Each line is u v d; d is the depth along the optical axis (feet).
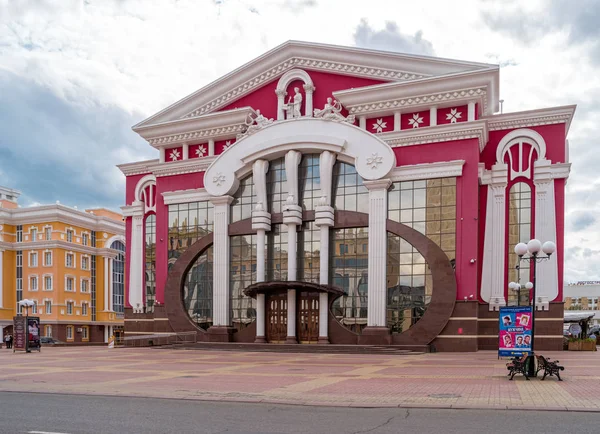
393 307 104.63
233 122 124.47
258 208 115.65
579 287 367.04
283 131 116.26
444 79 104.42
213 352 102.12
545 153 107.55
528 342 57.77
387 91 109.50
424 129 105.40
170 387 47.57
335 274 110.52
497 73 101.55
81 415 34.55
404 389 44.86
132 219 144.25
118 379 54.44
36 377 57.11
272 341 113.91
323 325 107.45
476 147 102.12
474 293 99.25
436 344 100.58
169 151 134.51
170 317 124.57
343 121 111.65
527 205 108.06
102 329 231.71
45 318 208.95
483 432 28.86
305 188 115.65
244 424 31.42
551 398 39.11
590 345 101.91
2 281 211.61
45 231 215.72
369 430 29.58
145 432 29.32
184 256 125.49
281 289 113.60
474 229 100.32
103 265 233.55
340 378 53.83
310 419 32.94
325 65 118.83
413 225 104.94
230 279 120.78
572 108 105.60
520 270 106.63
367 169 107.65
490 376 54.24
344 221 110.11
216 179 121.70
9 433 29.17
